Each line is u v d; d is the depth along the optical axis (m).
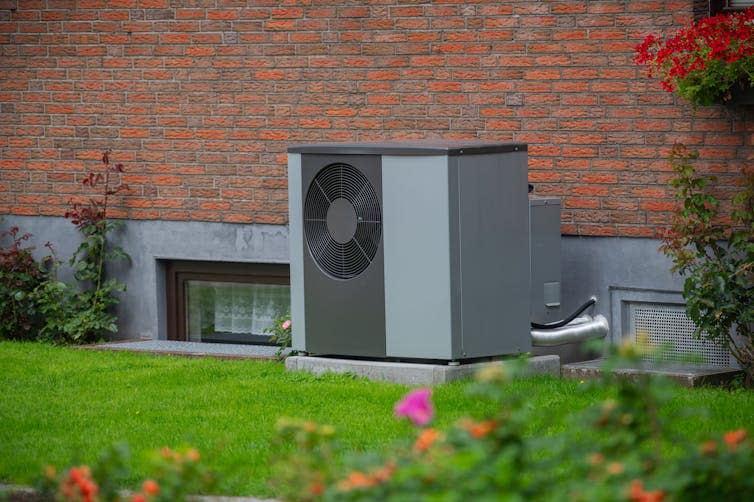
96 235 17.03
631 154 14.12
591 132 14.32
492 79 14.81
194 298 17.11
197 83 16.58
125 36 16.98
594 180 14.34
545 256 13.91
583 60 14.30
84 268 17.14
